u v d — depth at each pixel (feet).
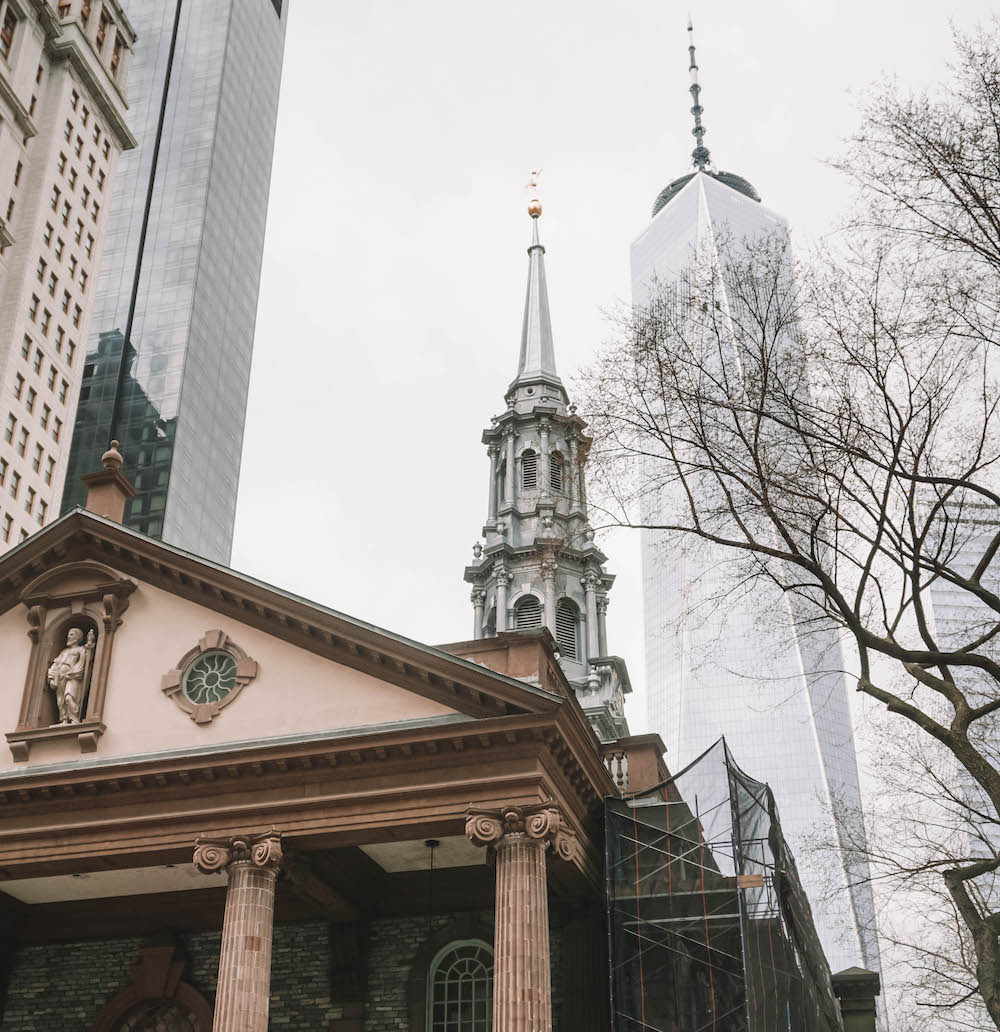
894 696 76.43
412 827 92.32
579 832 98.89
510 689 93.04
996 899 109.81
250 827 94.32
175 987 107.45
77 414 431.43
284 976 106.22
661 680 601.21
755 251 84.38
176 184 467.11
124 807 97.45
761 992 96.78
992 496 74.43
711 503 100.32
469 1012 102.27
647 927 99.50
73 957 111.86
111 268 454.40
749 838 106.73
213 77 487.61
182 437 429.79
